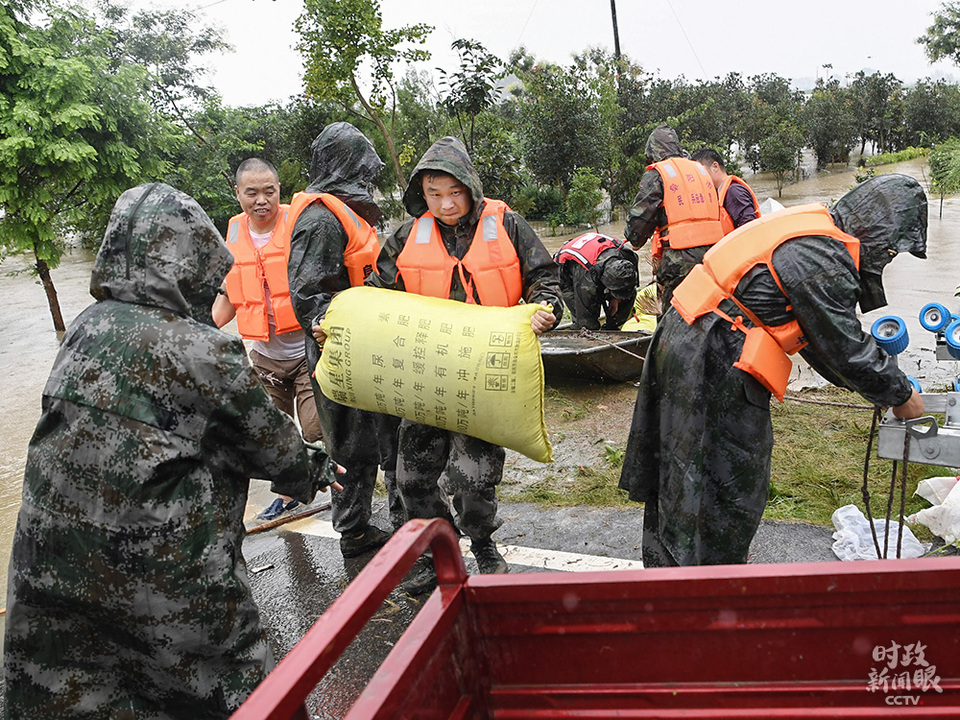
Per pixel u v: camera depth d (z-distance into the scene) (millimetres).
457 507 3535
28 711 2170
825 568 1627
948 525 3691
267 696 1194
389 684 1469
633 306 7250
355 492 4027
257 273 4480
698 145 21375
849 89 35469
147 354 2094
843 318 2545
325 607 3750
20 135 10219
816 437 5062
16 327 12148
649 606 1710
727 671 1729
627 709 1786
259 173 4465
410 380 3072
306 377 4629
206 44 21766
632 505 4473
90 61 11023
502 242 3393
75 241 22891
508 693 1843
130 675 2223
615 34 22531
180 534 2113
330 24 12477
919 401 2678
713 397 2734
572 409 6156
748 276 2664
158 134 11992
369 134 20438
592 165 20000
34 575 2109
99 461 2064
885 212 2639
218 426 2203
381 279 3631
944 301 9125
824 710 1703
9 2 10492
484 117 12789
